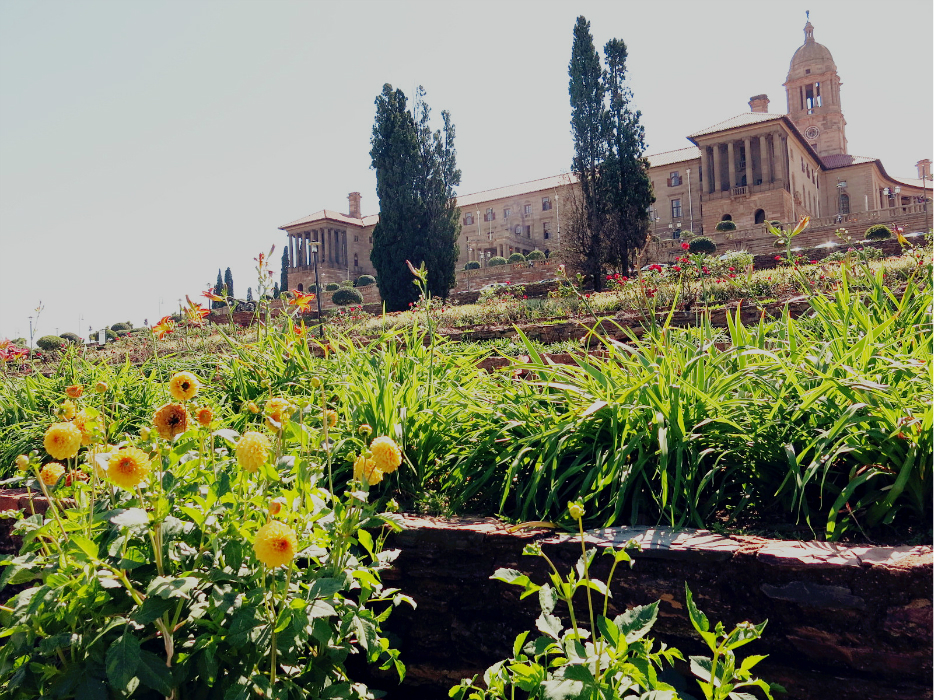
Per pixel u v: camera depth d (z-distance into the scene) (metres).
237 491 2.03
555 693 1.52
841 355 2.88
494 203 70.19
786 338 3.70
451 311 14.71
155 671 1.60
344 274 76.12
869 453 2.35
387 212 33.75
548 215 67.12
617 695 1.49
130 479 1.62
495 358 6.13
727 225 45.56
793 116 82.69
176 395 1.92
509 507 2.92
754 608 1.98
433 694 2.41
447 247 34.03
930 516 2.22
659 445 2.62
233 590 1.74
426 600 2.48
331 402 4.08
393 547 2.58
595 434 2.87
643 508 2.63
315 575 1.92
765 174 53.88
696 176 59.75
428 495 3.10
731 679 1.96
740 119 57.16
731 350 3.07
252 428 3.62
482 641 2.35
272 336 5.00
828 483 2.44
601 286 28.92
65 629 1.81
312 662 1.94
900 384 2.65
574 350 6.07
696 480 2.68
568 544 2.26
